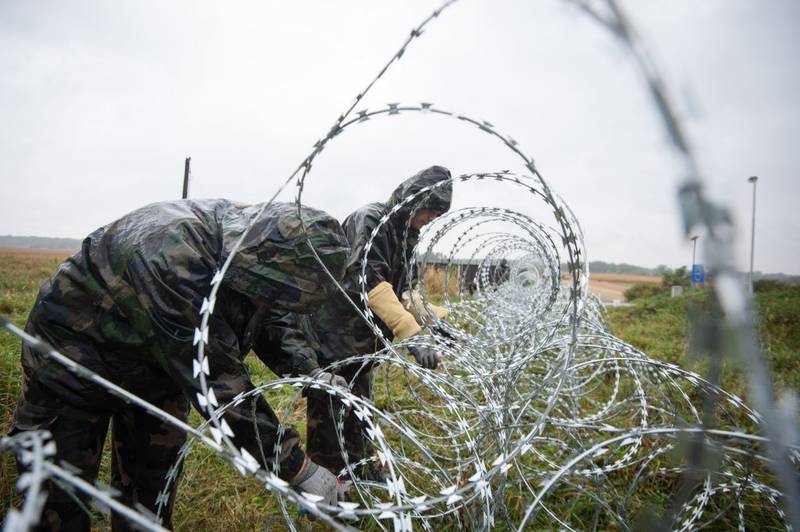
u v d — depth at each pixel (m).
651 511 0.92
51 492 1.75
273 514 2.65
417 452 3.09
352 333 2.95
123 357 1.80
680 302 12.07
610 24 0.44
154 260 1.62
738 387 3.67
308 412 3.03
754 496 2.55
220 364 1.68
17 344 5.10
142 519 0.73
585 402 4.16
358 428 3.01
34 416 1.77
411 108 1.36
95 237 1.79
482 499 1.74
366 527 2.52
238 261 1.68
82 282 1.72
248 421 1.70
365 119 1.35
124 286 1.65
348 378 2.99
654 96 0.43
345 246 1.86
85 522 1.84
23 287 11.74
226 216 1.86
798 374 5.28
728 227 0.42
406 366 2.11
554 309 3.74
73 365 0.96
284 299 1.73
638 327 9.62
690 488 0.73
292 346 2.34
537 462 2.92
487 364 2.63
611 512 2.08
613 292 37.09
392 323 2.82
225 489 2.89
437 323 2.92
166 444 2.10
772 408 0.45
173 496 2.18
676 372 2.06
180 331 1.63
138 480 2.10
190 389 1.67
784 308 9.26
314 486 1.81
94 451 1.89
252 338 2.04
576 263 1.49
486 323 3.85
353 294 2.88
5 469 2.65
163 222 1.71
